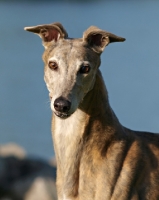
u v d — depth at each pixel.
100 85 8.81
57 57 8.72
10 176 17.94
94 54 8.90
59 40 8.98
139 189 8.62
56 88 8.59
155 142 9.09
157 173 8.76
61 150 8.80
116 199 8.45
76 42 8.92
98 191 8.48
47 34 9.10
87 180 8.57
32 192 16.39
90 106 8.68
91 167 8.59
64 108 8.31
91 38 8.96
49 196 16.19
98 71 8.95
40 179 16.83
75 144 8.66
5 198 16.48
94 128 8.68
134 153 8.73
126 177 8.53
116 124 8.88
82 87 8.61
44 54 9.09
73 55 8.70
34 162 18.91
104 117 8.75
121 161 8.62
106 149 8.65
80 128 8.66
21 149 20.92
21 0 132.62
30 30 9.07
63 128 8.79
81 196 8.59
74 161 8.66
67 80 8.57
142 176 8.66
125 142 8.80
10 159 18.88
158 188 8.70
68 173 8.69
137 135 9.10
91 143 8.65
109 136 8.71
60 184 8.83
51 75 8.77
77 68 8.62
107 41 8.94
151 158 8.84
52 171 18.06
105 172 8.52
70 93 8.45
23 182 17.03
